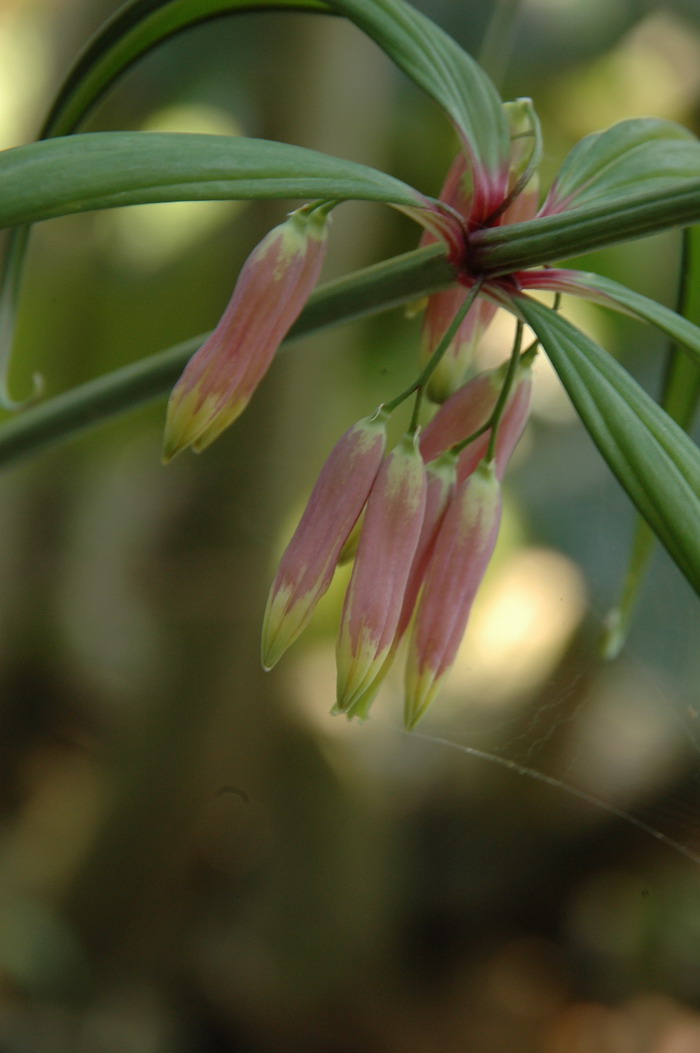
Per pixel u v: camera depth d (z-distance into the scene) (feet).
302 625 0.91
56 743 2.60
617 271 1.91
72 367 2.20
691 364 1.02
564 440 2.15
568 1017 2.55
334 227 1.96
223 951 2.40
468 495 0.93
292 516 2.09
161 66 2.15
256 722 2.23
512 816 2.68
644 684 1.09
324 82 1.95
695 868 2.71
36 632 2.58
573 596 1.58
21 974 2.20
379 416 0.92
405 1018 2.46
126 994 2.31
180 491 2.17
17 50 2.29
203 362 0.93
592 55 2.19
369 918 2.50
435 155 2.10
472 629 1.66
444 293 0.97
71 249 2.17
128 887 2.31
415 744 2.45
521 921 2.70
